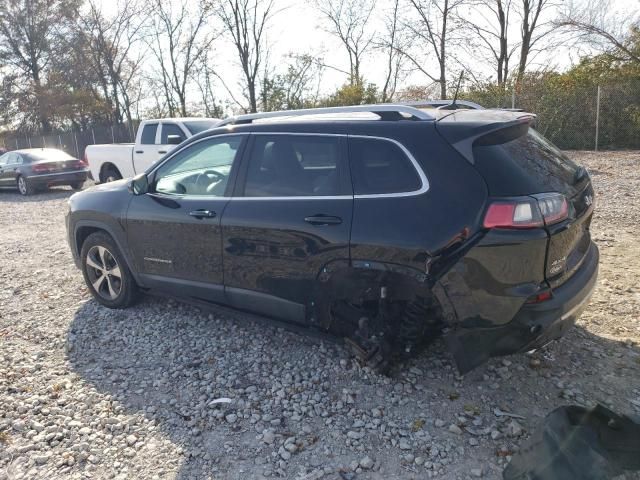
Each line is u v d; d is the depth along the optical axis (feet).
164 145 39.29
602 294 15.99
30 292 18.81
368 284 11.09
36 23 123.75
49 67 126.21
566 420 7.93
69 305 17.30
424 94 83.82
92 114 120.57
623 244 20.75
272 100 95.20
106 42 114.83
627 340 13.16
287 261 12.07
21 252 25.16
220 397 11.56
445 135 10.37
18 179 49.93
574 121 58.08
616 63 66.23
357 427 10.36
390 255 10.51
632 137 56.39
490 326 9.98
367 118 11.60
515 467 8.09
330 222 11.27
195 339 14.33
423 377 11.93
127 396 11.74
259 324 15.01
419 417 10.58
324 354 13.15
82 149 106.22
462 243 9.82
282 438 10.14
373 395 11.34
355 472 9.18
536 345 10.18
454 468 9.17
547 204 9.74
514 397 11.08
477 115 11.11
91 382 12.39
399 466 9.29
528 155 10.51
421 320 11.20
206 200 13.55
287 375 12.28
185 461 9.61
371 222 10.75
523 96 61.87
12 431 10.60
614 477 7.14
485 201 9.70
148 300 17.13
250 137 13.12
